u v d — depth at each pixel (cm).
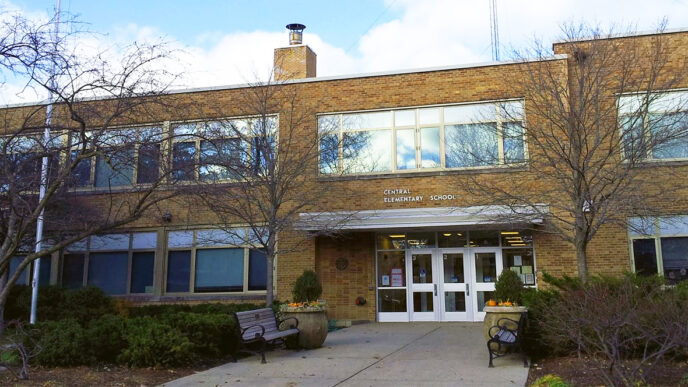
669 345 674
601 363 771
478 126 1661
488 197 1357
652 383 739
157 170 1005
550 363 929
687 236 1505
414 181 1675
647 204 1173
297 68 2006
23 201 880
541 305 976
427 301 1706
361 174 1689
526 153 1445
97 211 1667
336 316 1717
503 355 962
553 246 1583
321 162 1669
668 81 1281
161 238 1841
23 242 1373
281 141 1498
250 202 1437
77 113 926
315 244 1738
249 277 1769
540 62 1262
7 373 862
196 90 1736
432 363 978
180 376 907
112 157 916
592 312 765
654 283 940
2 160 984
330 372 919
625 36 1375
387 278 1739
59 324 1013
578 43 1298
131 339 974
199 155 1153
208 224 1805
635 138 1119
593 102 1184
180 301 1789
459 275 1700
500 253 1677
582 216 1125
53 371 901
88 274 1897
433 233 1736
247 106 1627
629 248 1537
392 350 1135
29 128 874
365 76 1766
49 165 1014
